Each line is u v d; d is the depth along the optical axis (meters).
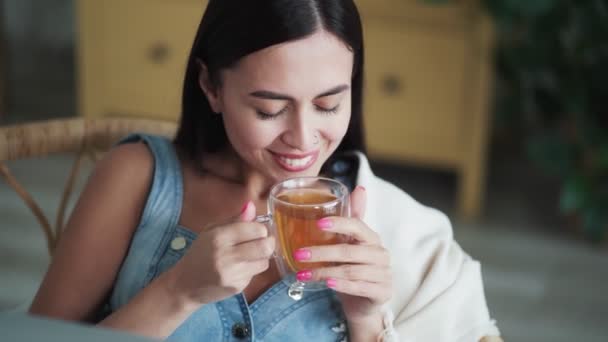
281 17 0.96
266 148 1.04
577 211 2.98
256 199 1.20
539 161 2.89
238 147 1.07
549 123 3.11
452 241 1.25
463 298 1.18
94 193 1.18
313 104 1.01
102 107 3.19
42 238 2.78
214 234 0.97
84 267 1.15
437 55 2.85
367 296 1.00
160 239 1.17
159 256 1.16
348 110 1.05
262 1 0.97
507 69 2.94
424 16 2.81
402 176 3.37
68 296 1.14
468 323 1.17
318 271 0.98
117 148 1.23
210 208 1.19
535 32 2.74
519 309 2.53
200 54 1.08
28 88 3.92
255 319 1.12
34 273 2.60
